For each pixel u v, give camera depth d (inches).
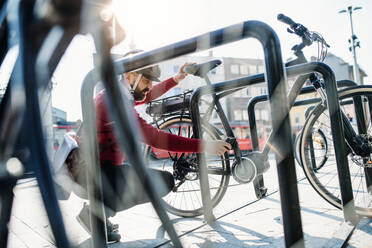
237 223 80.4
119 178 63.3
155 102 98.0
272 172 191.9
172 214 92.4
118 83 23.6
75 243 18.5
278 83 35.8
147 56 45.8
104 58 22.0
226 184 88.9
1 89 20.1
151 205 25.2
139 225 87.3
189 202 106.9
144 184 24.8
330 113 68.8
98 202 44.2
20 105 18.4
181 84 671.1
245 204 103.6
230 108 1157.1
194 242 66.7
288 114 35.9
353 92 77.1
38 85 18.3
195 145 60.4
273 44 36.3
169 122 98.4
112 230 74.4
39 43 18.5
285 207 35.3
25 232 78.7
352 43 539.2
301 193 113.4
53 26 18.6
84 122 44.3
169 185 74.7
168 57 44.6
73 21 19.2
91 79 44.1
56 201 17.9
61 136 291.9
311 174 85.7
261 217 85.0
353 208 69.1
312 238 63.7
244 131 662.5
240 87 79.4
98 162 44.9
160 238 74.0
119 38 23.0
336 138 68.9
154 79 70.6
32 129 17.7
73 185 57.9
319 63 67.0
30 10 17.7
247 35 38.1
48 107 19.7
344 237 59.9
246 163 79.4
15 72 19.1
